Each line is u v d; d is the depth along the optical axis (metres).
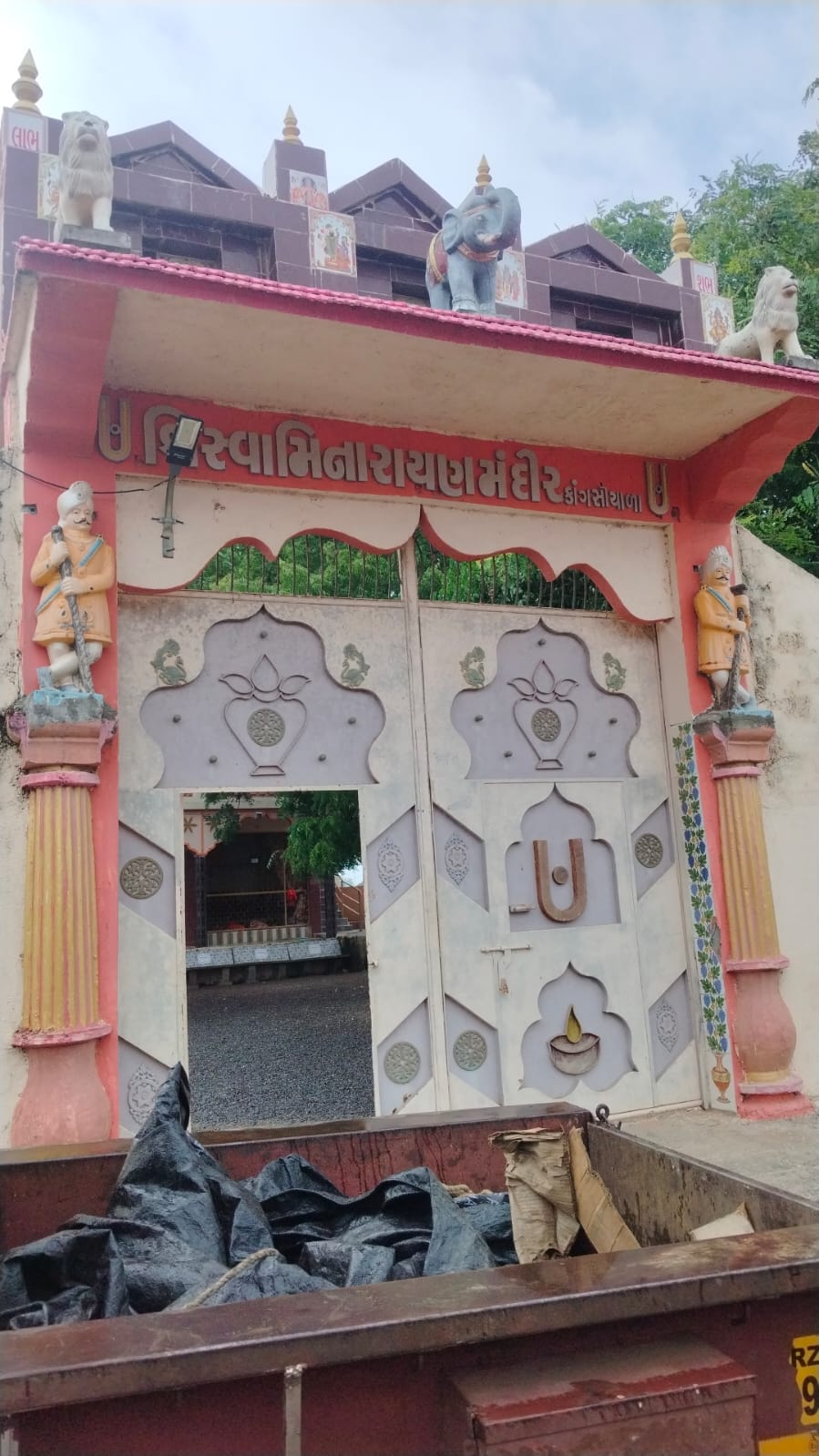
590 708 6.47
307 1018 12.20
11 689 4.90
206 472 5.46
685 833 6.46
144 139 8.45
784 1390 1.71
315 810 14.73
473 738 6.12
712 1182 2.39
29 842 4.77
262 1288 1.94
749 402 5.84
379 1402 1.53
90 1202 2.62
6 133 6.66
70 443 5.07
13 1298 1.98
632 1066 6.14
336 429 5.80
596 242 10.01
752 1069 6.04
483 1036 5.81
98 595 5.00
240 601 5.70
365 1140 2.92
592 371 5.36
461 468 6.06
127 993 5.10
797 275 13.39
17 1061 4.64
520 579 6.97
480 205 6.09
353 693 5.88
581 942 6.15
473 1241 2.17
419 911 5.79
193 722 5.51
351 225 8.67
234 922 21.97
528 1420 1.43
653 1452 1.47
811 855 6.58
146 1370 1.41
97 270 4.25
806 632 6.88
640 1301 1.62
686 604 6.54
